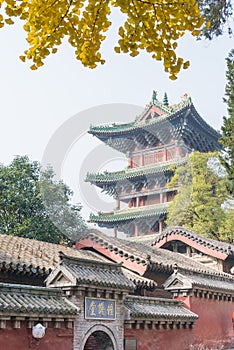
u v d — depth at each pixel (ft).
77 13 12.93
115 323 63.36
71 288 58.18
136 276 79.46
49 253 75.05
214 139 98.84
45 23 12.75
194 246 107.55
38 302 53.98
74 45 13.26
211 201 138.82
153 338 71.00
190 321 79.15
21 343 50.60
